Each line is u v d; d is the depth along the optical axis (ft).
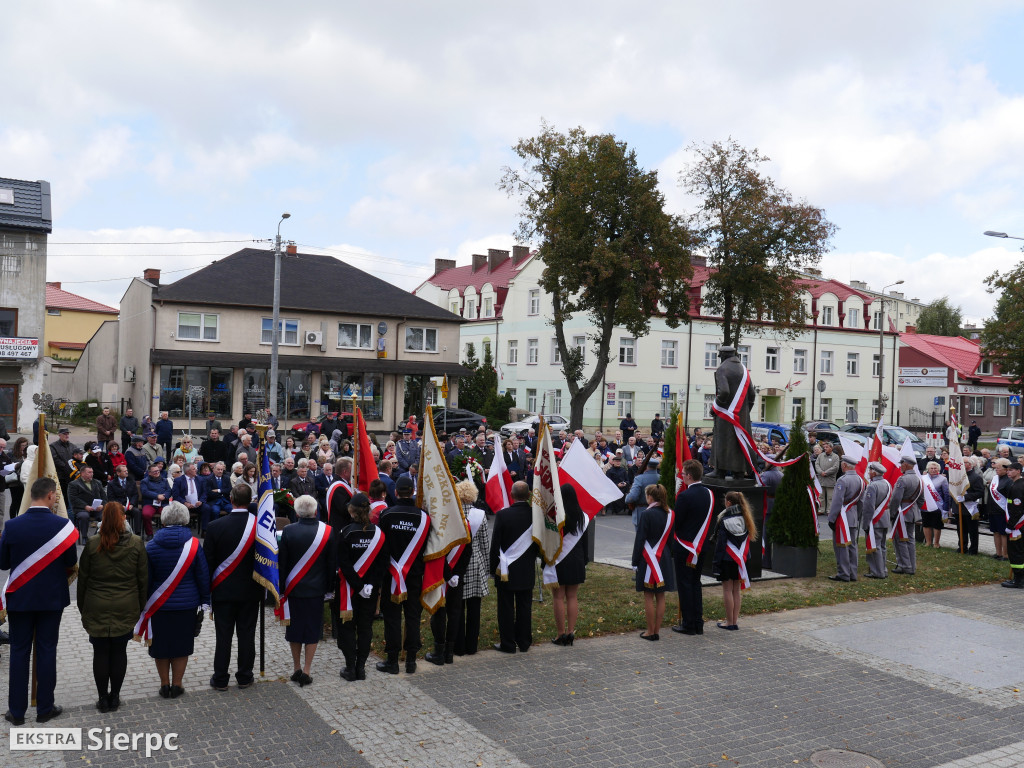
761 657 29.71
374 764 20.16
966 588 43.11
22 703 22.15
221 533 24.70
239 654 25.13
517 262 193.77
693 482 33.01
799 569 43.86
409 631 27.20
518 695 25.16
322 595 25.49
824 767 20.59
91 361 159.74
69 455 48.98
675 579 35.73
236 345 125.49
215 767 19.74
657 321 157.58
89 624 22.57
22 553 22.00
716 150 116.16
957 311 329.11
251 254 137.90
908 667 29.01
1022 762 21.27
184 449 51.93
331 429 80.64
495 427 149.69
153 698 24.25
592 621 33.94
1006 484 46.75
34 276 120.26
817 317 176.55
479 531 29.30
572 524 30.42
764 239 114.11
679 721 23.40
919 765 20.90
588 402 152.97
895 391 188.65
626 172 106.73
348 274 145.07
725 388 43.70
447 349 142.82
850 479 43.11
